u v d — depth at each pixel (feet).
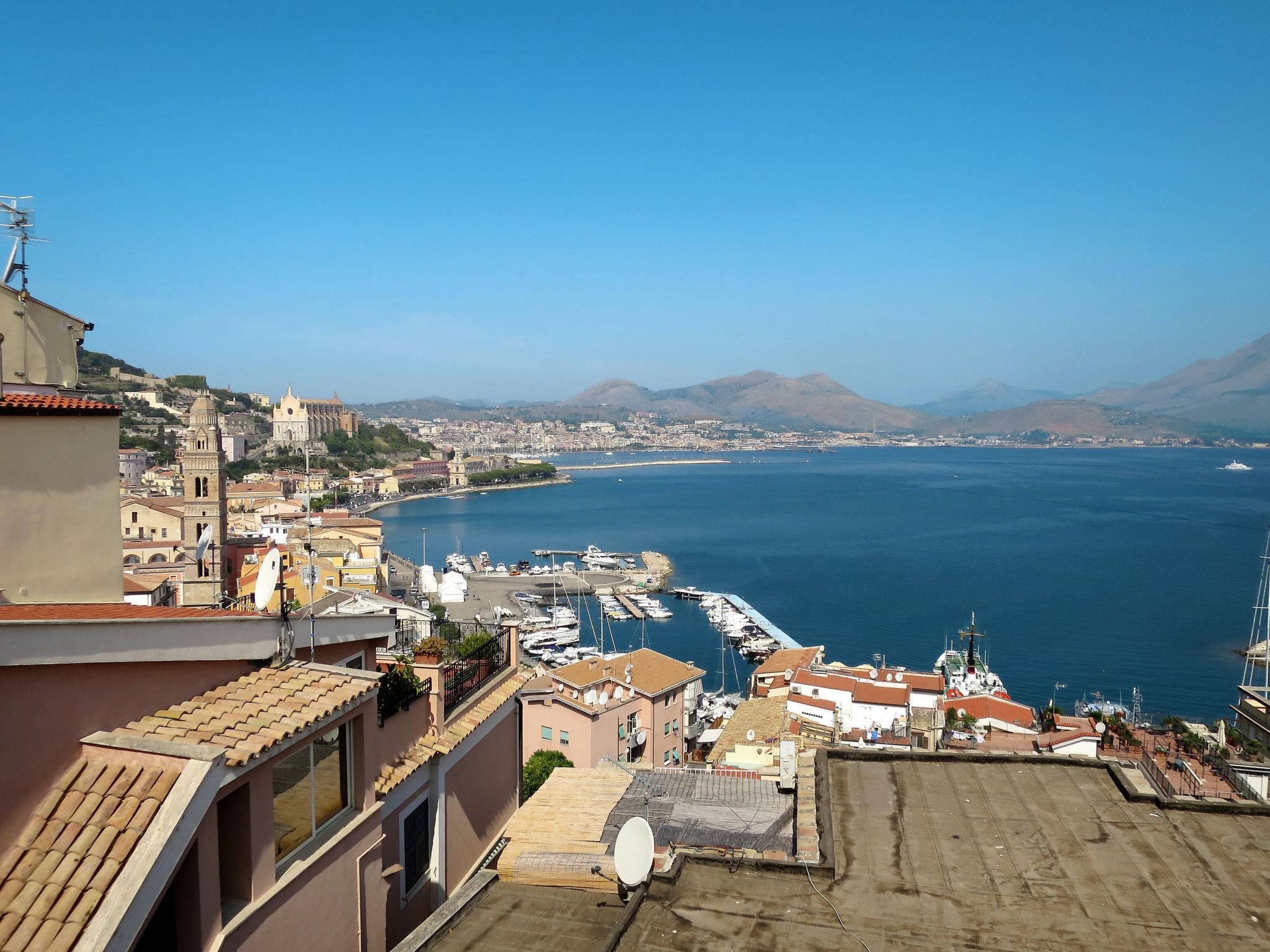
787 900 36.14
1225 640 424.87
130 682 32.73
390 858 46.42
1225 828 41.06
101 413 49.47
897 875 37.47
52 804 28.91
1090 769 48.01
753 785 64.85
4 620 28.60
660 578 608.60
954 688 281.74
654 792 62.64
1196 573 600.80
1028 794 45.09
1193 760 116.16
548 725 209.97
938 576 604.49
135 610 41.34
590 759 203.51
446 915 37.63
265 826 33.94
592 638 458.91
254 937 32.83
